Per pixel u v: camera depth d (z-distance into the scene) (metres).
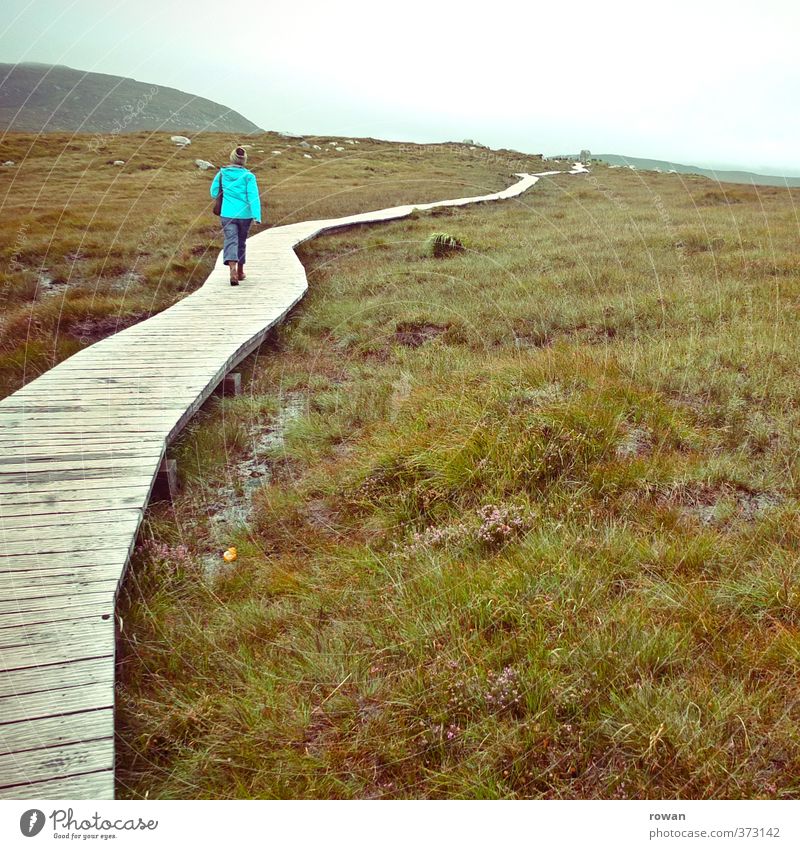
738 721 2.70
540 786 2.65
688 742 2.61
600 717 2.82
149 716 3.17
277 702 3.13
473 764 2.71
